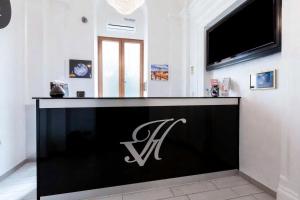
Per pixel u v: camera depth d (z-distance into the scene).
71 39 3.72
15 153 2.75
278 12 1.95
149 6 4.20
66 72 3.69
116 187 2.05
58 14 3.46
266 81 2.13
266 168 2.13
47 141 1.83
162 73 4.30
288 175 1.77
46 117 1.82
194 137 2.36
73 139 1.90
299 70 1.67
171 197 1.98
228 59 2.79
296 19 1.69
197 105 2.37
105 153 2.01
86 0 3.81
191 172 2.35
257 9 2.26
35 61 3.18
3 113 2.47
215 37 3.22
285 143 1.81
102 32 4.28
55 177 1.86
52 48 3.41
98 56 4.31
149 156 2.17
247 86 2.46
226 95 2.85
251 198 1.97
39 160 1.82
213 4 3.15
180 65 4.36
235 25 2.69
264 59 2.19
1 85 2.44
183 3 4.25
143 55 4.58
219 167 2.49
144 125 2.14
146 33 4.29
